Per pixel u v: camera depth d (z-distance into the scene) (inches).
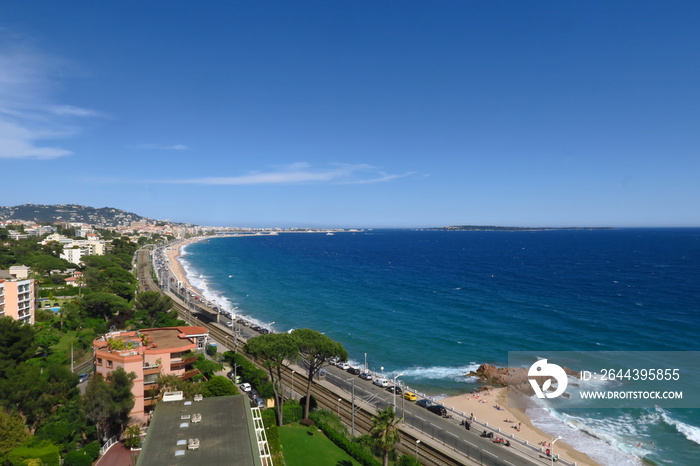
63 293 6432.1
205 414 1947.6
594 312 6924.2
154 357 2957.7
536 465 2605.8
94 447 2265.0
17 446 2111.2
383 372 4446.4
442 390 4015.8
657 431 3164.4
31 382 2556.6
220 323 6097.4
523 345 5246.1
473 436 2999.5
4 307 4468.5
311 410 3132.4
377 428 2172.7
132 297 6737.2
